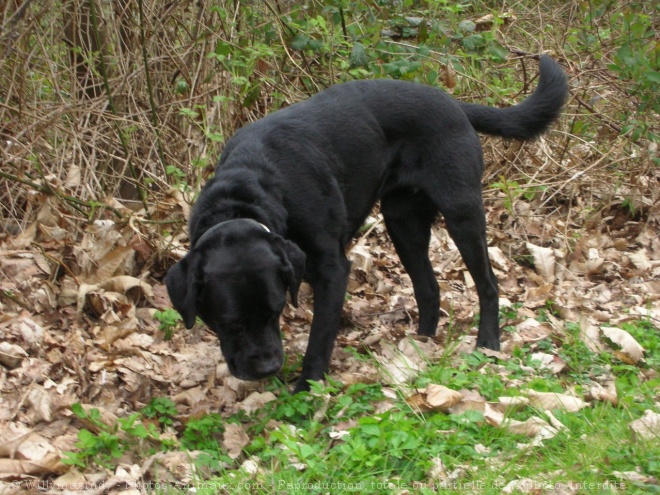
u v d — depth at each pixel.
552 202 5.16
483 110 4.24
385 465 3.53
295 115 4.03
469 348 4.17
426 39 5.08
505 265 4.67
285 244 3.75
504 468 3.52
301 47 4.84
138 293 4.31
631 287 4.60
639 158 5.15
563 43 5.61
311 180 3.95
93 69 4.59
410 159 4.14
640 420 3.68
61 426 3.71
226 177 3.88
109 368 3.93
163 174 4.73
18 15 4.36
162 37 4.81
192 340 4.17
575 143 5.25
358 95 4.12
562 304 4.42
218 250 3.70
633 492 3.45
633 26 5.10
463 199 4.10
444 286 4.55
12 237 4.39
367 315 4.39
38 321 4.12
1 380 3.81
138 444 3.65
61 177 4.55
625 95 5.26
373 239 4.86
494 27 5.10
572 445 3.60
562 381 3.97
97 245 4.34
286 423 3.77
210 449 3.67
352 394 3.82
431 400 3.74
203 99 4.84
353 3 5.11
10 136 4.40
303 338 4.19
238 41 4.84
